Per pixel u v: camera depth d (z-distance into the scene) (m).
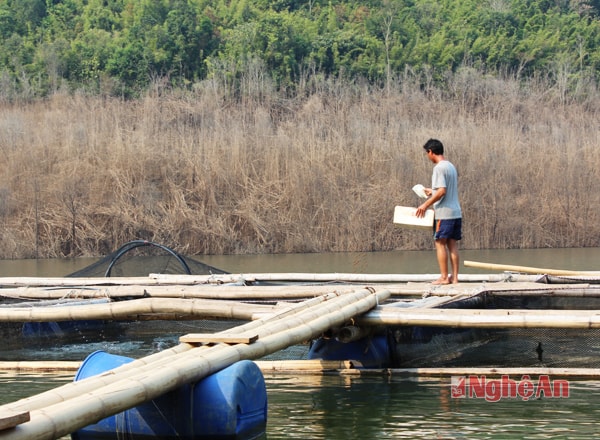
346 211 21.92
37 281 10.16
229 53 37.25
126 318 7.96
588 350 6.83
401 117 28.39
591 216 22.72
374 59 38.34
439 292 8.12
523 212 22.61
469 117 27.52
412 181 22.48
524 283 8.70
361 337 6.86
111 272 11.10
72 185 22.06
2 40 39.44
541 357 6.91
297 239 21.86
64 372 7.18
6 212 21.84
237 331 5.58
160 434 4.71
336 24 43.47
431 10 46.22
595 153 23.66
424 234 21.89
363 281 10.38
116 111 28.11
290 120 29.84
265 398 5.01
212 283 10.02
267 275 10.48
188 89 35.53
